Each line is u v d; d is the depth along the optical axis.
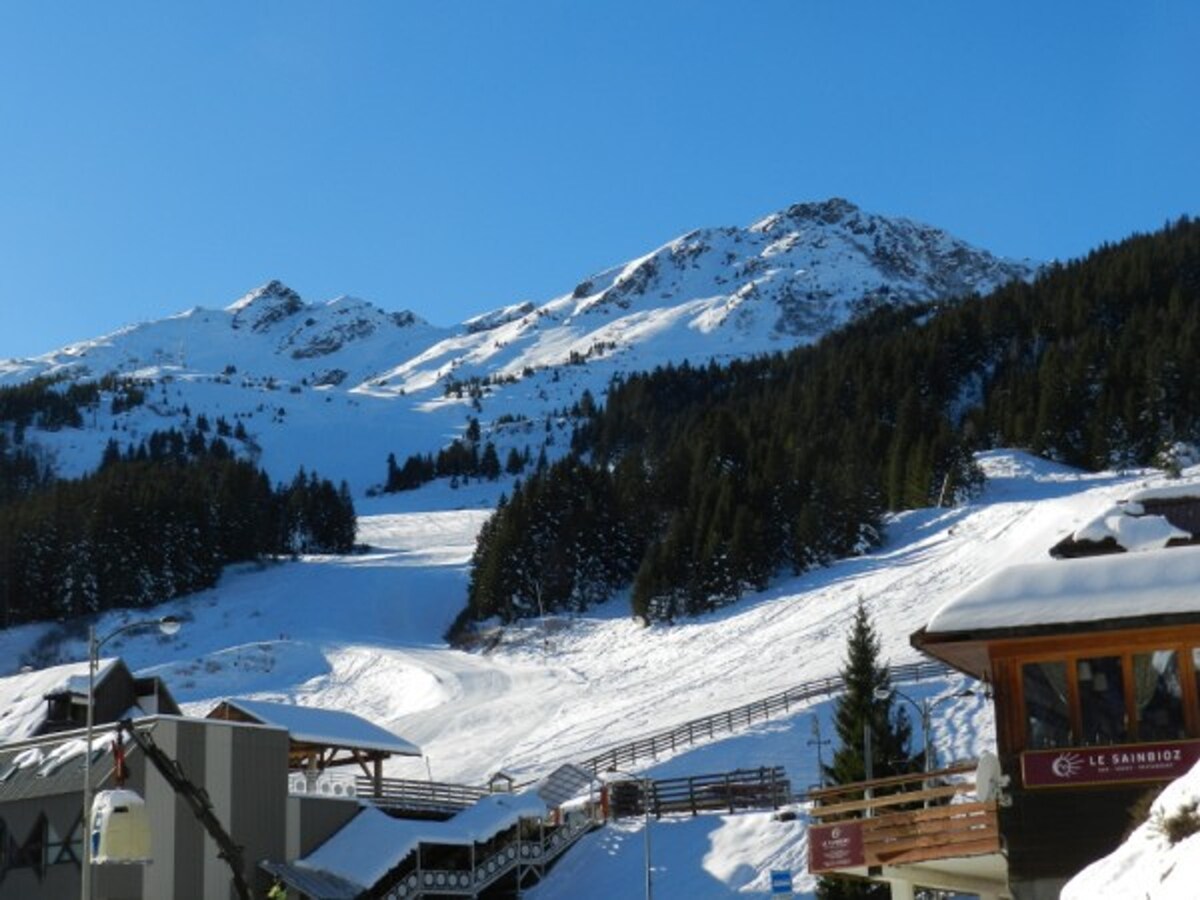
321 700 123.56
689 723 81.62
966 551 123.31
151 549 166.50
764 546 135.88
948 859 30.41
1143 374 169.50
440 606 160.88
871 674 57.16
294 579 172.00
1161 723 27.19
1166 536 30.48
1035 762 27.50
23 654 154.00
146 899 55.66
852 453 164.50
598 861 62.44
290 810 61.19
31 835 57.19
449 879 60.72
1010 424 175.88
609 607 148.12
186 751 58.09
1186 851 17.55
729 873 58.19
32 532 165.12
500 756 92.88
